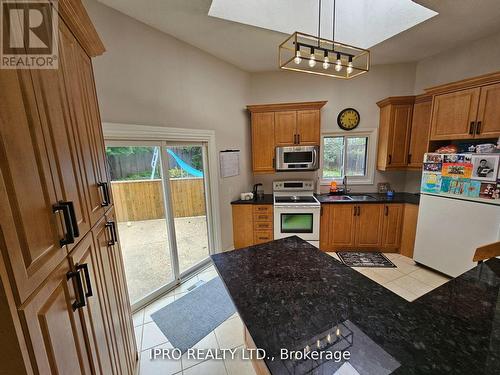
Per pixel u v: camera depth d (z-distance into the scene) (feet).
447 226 8.78
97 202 3.82
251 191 13.20
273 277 4.49
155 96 7.76
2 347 1.65
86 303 2.84
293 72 12.28
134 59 7.06
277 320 3.35
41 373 1.87
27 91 2.03
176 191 9.29
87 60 3.97
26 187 1.88
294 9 7.98
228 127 11.26
